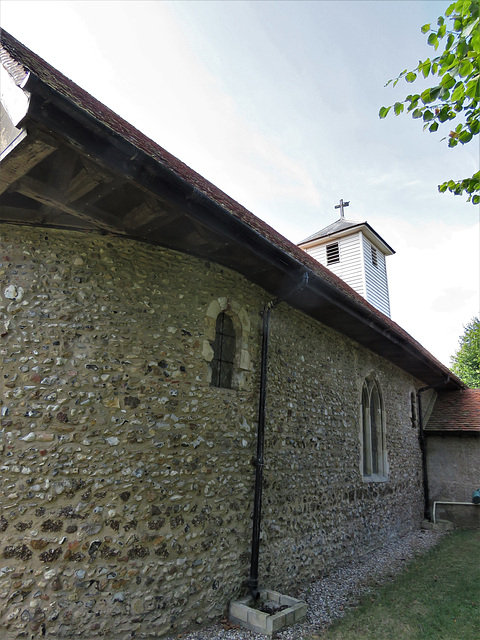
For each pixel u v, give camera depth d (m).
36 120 2.55
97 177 3.29
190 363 4.65
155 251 4.59
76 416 3.76
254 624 4.26
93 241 4.18
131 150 2.92
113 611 3.60
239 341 5.43
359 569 6.71
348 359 8.12
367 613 4.93
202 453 4.58
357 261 14.55
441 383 12.66
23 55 3.95
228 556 4.64
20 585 3.29
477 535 9.69
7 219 3.82
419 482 11.17
